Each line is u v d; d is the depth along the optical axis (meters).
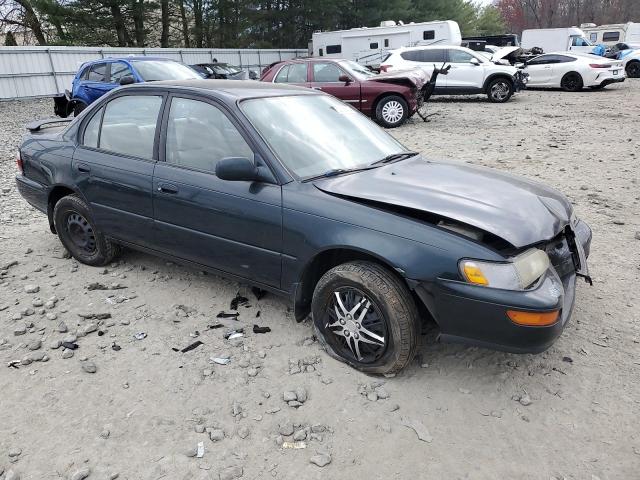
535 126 12.77
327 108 4.13
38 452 2.57
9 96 21.78
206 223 3.62
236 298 4.02
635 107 15.62
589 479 2.44
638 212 6.11
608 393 3.01
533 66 21.28
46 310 3.92
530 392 3.03
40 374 3.17
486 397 2.98
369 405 2.91
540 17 81.62
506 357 3.34
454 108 17.20
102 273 4.54
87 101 12.44
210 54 29.75
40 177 4.71
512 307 2.69
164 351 3.40
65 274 4.53
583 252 3.38
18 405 2.90
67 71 23.64
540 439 2.68
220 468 2.49
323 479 2.44
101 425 2.75
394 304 2.92
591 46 32.56
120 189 4.09
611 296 4.11
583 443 2.66
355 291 3.07
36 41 32.25
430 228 2.90
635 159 8.88
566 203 3.54
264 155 3.39
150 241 4.05
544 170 8.21
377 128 4.35
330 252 3.22
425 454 2.58
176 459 2.54
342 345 3.25
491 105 17.64
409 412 2.87
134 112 4.10
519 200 3.23
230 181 3.50
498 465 2.52
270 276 3.44
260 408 2.89
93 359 3.31
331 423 2.78
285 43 40.44
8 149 11.12
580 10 79.88
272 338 3.54
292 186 3.29
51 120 5.29
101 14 30.14
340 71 13.26
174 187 3.74
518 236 2.83
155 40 36.34
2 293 4.20
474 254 2.77
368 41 27.91
